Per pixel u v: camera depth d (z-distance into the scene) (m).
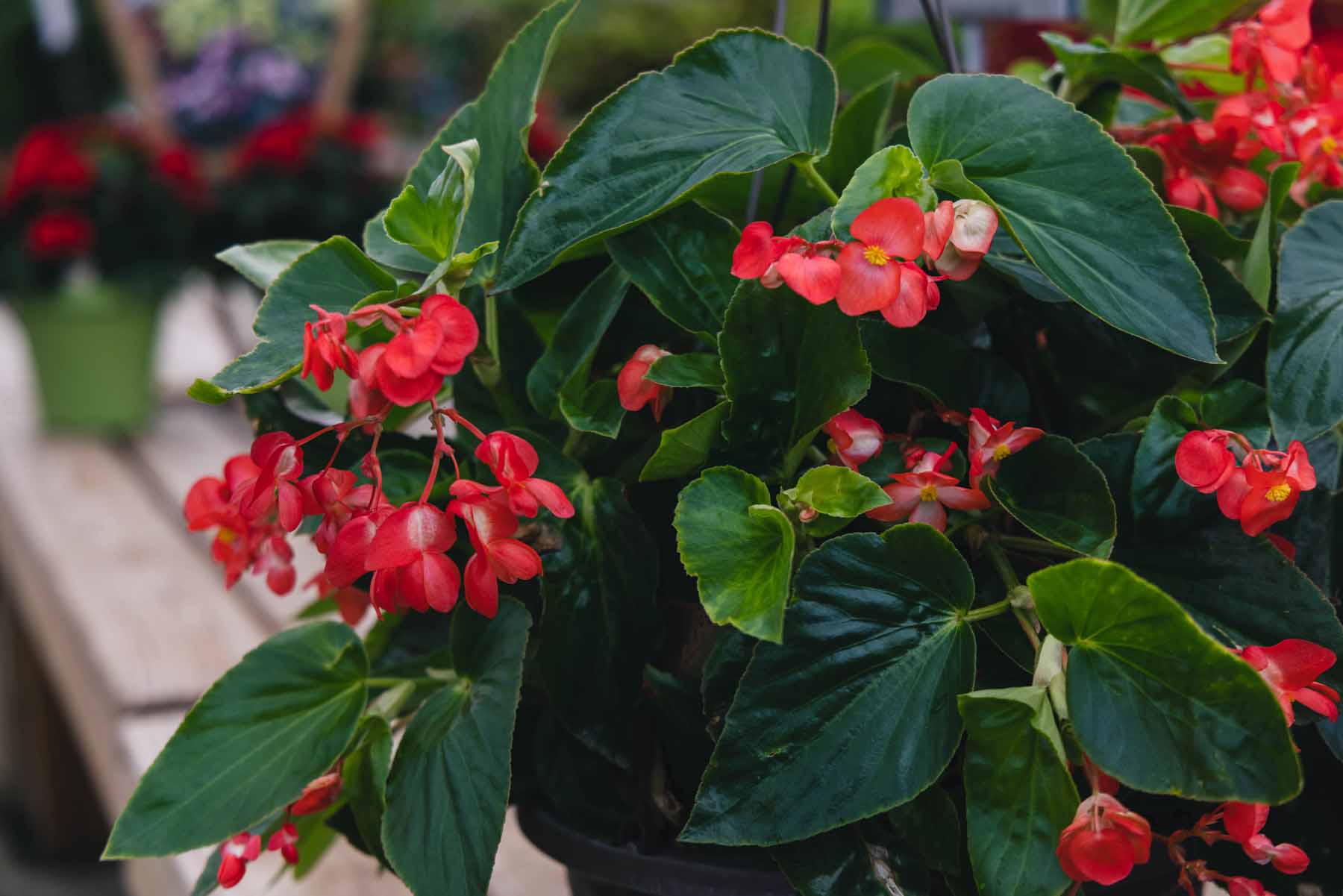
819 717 0.65
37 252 2.54
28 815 3.04
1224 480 0.65
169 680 1.43
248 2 4.27
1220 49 0.98
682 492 0.66
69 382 2.62
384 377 0.62
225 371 0.65
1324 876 0.76
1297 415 0.68
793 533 0.63
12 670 2.53
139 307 2.63
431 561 0.64
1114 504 0.68
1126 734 0.61
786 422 0.71
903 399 0.75
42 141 2.63
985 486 0.70
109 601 1.67
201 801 0.73
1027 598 0.66
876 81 1.18
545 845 0.80
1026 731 0.62
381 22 7.12
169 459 2.46
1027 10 1.23
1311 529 0.73
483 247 0.69
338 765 0.77
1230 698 0.58
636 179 0.70
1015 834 0.63
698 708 0.74
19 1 5.53
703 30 6.06
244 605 1.65
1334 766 0.76
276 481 0.68
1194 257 0.74
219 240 3.01
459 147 0.69
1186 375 0.76
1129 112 1.02
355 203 3.09
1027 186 0.68
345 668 0.77
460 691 0.73
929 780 0.64
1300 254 0.71
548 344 0.79
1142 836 0.61
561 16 0.76
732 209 0.87
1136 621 0.59
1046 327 0.77
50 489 2.26
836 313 0.67
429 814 0.69
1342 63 1.20
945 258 0.66
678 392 0.77
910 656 0.66
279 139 3.02
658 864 0.74
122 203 2.64
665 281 0.73
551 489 0.65
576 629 0.72
